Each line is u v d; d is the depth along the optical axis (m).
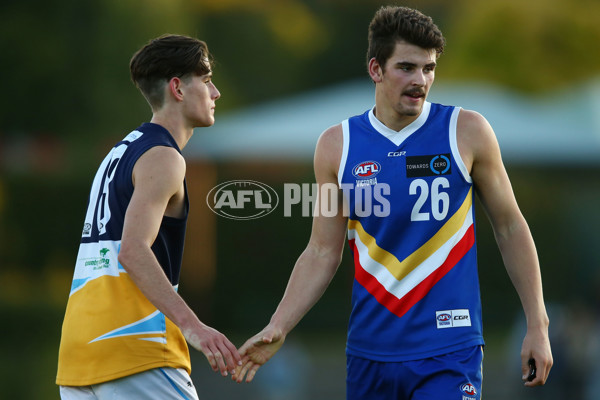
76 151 66.31
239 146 48.44
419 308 15.10
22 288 57.31
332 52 103.25
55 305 53.19
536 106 55.81
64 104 67.00
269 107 58.81
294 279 16.28
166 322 14.51
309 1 105.00
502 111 52.34
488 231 64.25
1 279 59.53
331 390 39.22
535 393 38.00
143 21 69.00
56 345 49.88
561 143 49.69
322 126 49.38
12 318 50.81
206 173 49.19
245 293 61.56
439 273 15.10
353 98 53.66
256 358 16.05
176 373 14.53
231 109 85.56
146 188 14.23
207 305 56.00
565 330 38.00
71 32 67.38
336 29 104.31
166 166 14.40
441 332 15.02
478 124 15.30
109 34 67.44
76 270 14.83
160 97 15.26
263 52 98.31
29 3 67.69
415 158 15.28
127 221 14.10
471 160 15.25
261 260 61.06
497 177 15.37
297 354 42.66
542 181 62.16
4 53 66.56
